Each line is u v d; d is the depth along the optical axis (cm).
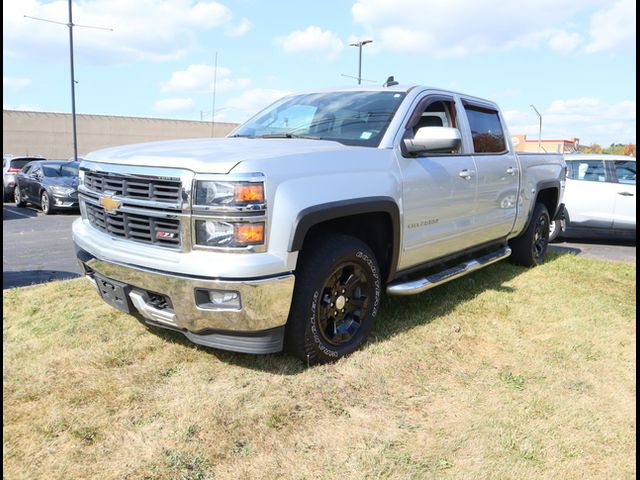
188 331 310
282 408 279
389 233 373
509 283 545
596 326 421
